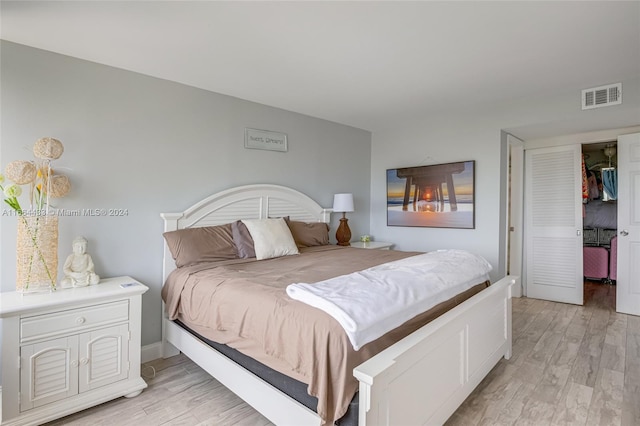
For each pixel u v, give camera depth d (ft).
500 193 12.13
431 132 13.92
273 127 11.94
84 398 6.39
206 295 6.82
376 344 4.62
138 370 7.13
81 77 7.87
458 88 10.14
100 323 6.62
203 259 8.66
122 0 5.67
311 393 4.40
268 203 11.55
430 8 5.98
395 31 6.78
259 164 11.51
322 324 4.50
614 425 5.90
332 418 4.28
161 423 6.10
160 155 9.14
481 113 12.41
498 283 7.95
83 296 6.42
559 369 7.93
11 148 6.98
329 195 14.14
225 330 6.22
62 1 5.64
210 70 8.68
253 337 5.46
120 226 8.44
